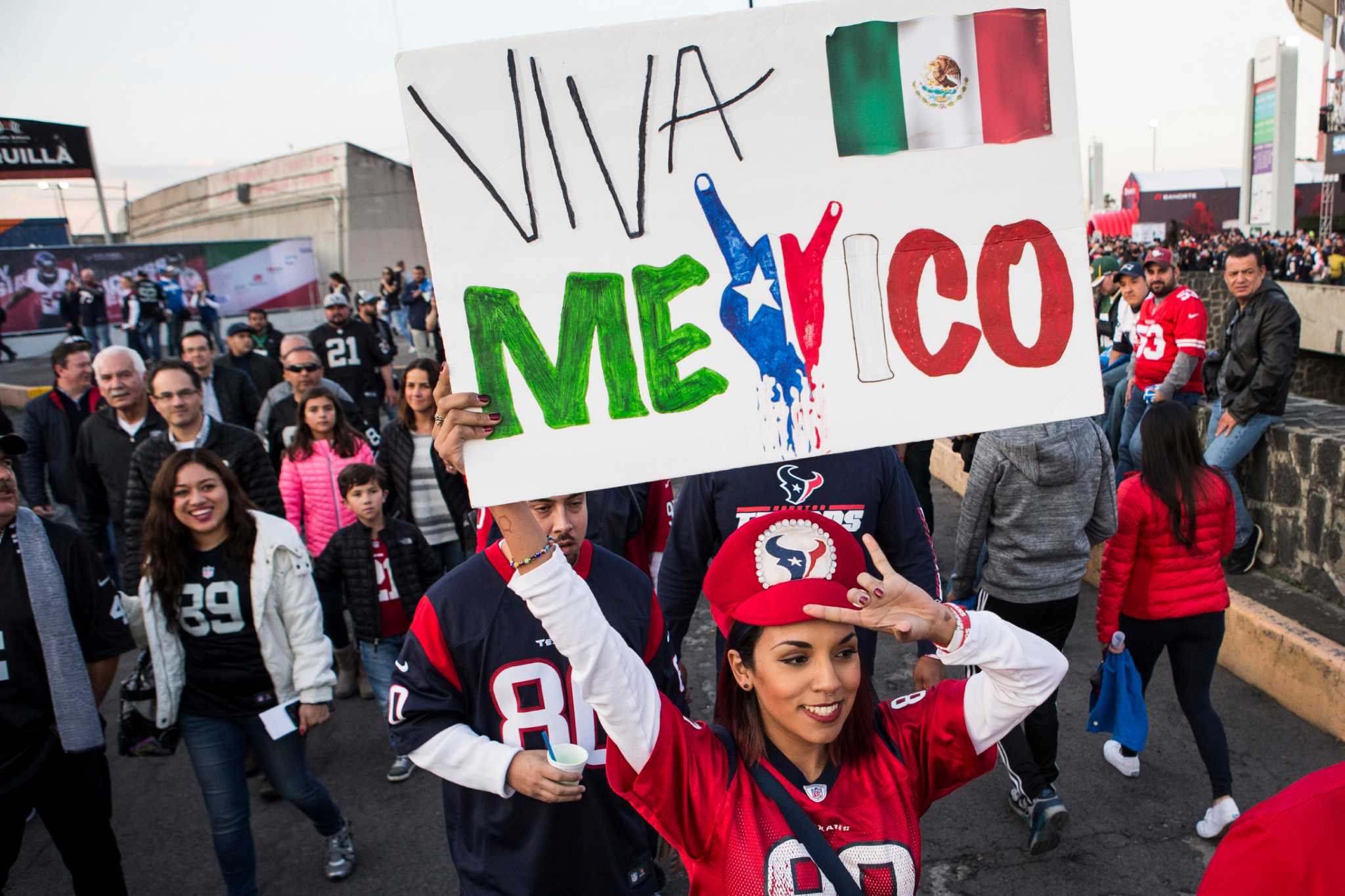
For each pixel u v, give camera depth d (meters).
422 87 1.66
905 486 3.11
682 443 1.75
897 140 1.76
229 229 42.56
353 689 5.54
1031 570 3.62
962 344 1.80
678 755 1.68
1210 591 3.61
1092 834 3.75
